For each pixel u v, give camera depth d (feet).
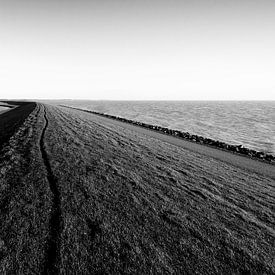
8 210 21.35
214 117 230.48
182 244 17.48
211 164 42.86
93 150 45.24
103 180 29.45
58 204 22.50
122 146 52.16
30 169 31.89
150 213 21.83
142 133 81.51
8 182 27.61
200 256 16.30
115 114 251.19
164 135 83.05
